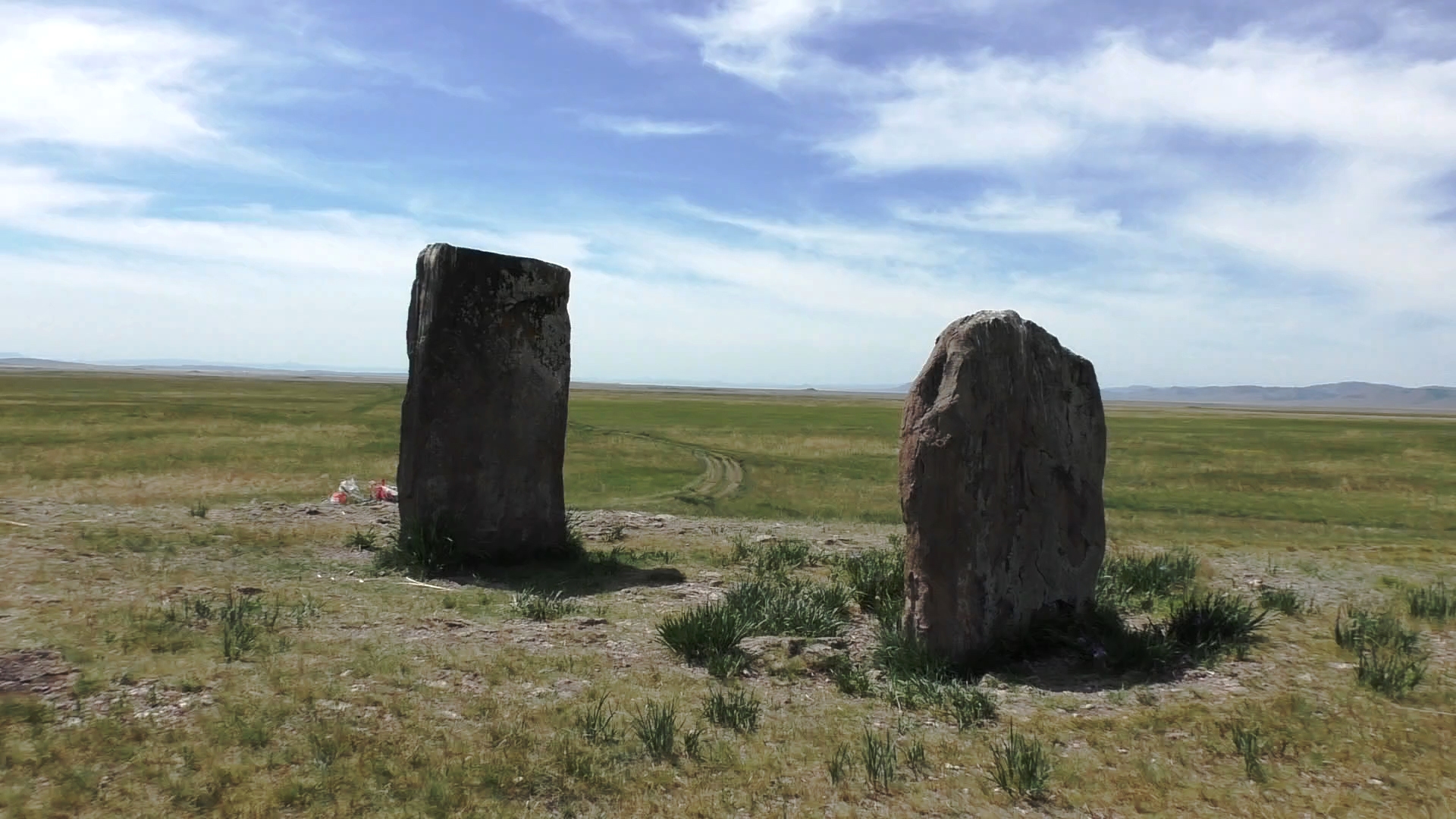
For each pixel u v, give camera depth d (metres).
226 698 6.43
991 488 8.51
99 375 152.38
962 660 8.30
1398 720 7.01
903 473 8.46
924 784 5.92
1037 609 9.03
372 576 11.38
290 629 8.34
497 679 7.38
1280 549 15.65
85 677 6.54
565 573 12.25
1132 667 8.54
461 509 12.28
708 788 5.75
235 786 5.34
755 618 9.45
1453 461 35.94
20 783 5.15
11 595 8.48
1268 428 64.12
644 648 8.73
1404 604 11.07
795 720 7.00
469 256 12.28
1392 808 5.61
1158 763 6.29
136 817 4.96
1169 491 26.55
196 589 9.45
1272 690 7.77
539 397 12.87
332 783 5.45
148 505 18.25
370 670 7.29
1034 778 5.89
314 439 32.94
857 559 12.55
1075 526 9.39
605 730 6.46
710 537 15.73
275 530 14.05
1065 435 9.30
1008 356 8.66
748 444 38.38
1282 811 5.59
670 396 129.62
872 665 8.52
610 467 28.61
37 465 23.81
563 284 13.13
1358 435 54.16
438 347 12.10
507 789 5.56
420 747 5.98
